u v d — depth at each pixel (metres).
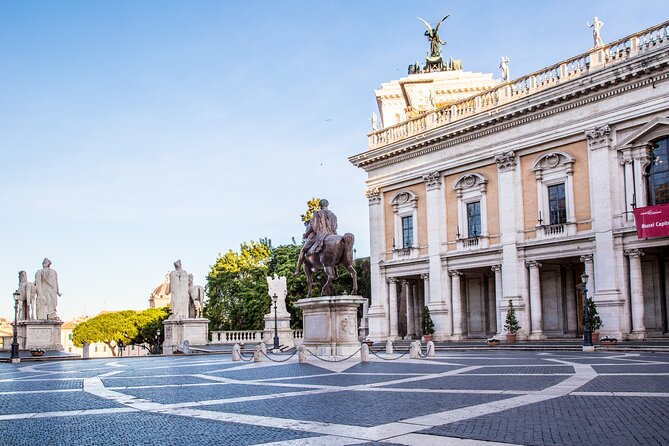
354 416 11.20
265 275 77.38
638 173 40.50
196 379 20.19
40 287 44.94
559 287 47.94
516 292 46.84
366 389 15.52
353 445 8.66
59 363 34.69
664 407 11.57
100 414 12.38
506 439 8.86
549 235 45.22
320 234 27.72
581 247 43.44
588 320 34.78
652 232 38.78
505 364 24.31
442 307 52.34
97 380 20.81
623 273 40.81
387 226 58.91
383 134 60.19
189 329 49.69
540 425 9.92
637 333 39.72
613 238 41.19
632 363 23.66
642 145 40.38
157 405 13.55
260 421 10.89
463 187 52.19
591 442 8.60
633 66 39.72
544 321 48.62
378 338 57.22
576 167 44.22
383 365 23.94
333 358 26.12
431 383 16.81
